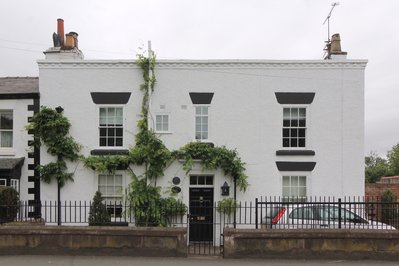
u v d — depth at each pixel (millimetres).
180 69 15445
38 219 13758
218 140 15312
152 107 15352
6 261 10469
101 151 15219
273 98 15367
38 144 15148
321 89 15352
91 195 15125
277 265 10211
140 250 11023
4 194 13164
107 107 15531
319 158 15203
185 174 15086
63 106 15398
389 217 12289
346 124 15266
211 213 15047
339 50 15758
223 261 10562
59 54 15797
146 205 14633
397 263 10492
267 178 15188
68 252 11094
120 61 15375
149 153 14891
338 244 10797
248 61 15367
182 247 11039
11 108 15492
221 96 15398
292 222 11773
